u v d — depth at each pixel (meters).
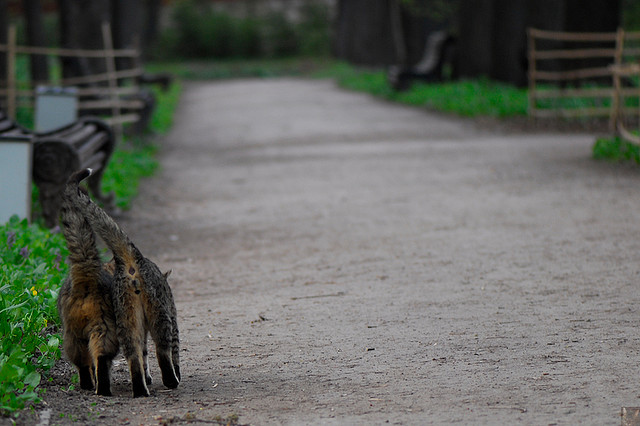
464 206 15.75
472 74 41.12
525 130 27.61
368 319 9.23
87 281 6.86
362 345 8.30
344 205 16.55
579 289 10.00
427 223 14.41
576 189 16.89
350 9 72.31
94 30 30.06
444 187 17.95
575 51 30.45
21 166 12.49
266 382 7.29
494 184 17.98
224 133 30.84
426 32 62.34
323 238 13.72
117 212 16.05
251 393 6.98
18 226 11.91
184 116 38.12
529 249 12.18
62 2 29.84
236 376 7.49
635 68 20.73
